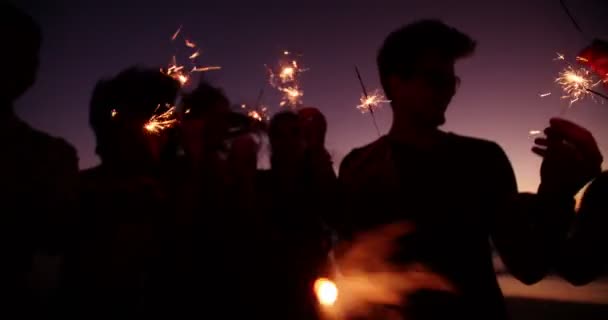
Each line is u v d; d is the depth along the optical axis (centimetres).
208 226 201
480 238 132
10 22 153
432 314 126
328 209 169
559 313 516
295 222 214
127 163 204
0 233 154
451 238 130
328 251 229
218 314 196
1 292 153
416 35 140
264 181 230
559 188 118
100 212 189
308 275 215
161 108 211
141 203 195
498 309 127
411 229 133
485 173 134
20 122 168
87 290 182
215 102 217
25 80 162
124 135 204
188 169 208
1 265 154
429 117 141
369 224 144
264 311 204
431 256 130
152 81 211
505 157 138
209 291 197
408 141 143
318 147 179
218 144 218
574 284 123
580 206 126
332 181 170
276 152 222
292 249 214
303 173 199
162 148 219
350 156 159
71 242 185
